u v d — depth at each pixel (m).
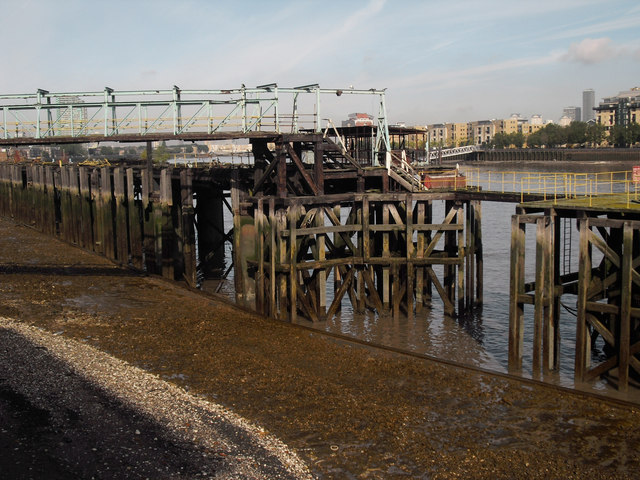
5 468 14.40
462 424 17.48
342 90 33.31
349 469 15.20
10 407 17.50
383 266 31.31
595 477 14.98
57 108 30.95
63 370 20.41
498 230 62.91
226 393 19.39
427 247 31.42
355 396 19.20
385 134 34.53
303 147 35.31
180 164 47.44
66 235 51.12
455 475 14.99
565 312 32.03
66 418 17.02
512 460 15.66
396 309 31.20
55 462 14.78
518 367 23.27
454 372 21.20
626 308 20.34
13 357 21.44
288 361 22.19
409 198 30.83
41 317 27.27
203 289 38.38
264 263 30.86
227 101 32.44
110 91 31.45
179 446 15.82
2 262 40.56
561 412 18.27
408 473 15.06
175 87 31.67
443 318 31.36
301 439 16.56
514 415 18.05
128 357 22.41
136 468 14.70
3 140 29.95
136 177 45.56
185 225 37.34
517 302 22.94
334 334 26.80
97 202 45.22
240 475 14.60
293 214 29.67
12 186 65.56
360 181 33.19
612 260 20.78
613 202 23.48
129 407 17.88
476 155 192.38
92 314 27.94
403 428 17.19
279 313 30.45
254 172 34.34
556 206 22.31
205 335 25.06
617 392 21.05
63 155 92.06
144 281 35.75
